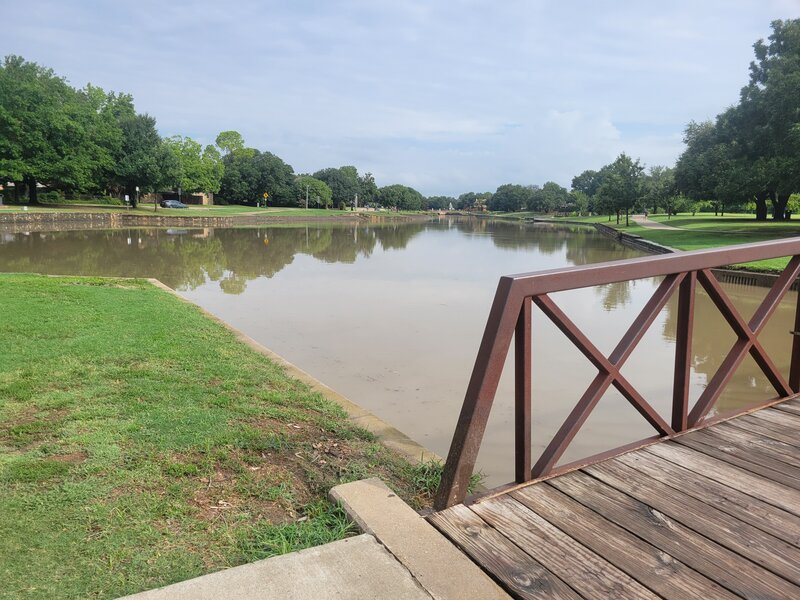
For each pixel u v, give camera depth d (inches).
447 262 780.0
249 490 102.2
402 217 3993.6
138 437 123.3
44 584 72.4
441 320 353.1
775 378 139.7
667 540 81.7
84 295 316.8
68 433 124.2
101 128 1790.1
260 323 334.6
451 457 91.2
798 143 942.4
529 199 4736.7
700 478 100.7
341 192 4274.1
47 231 1240.2
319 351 269.7
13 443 118.4
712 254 111.0
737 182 1187.9
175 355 198.8
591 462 107.0
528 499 93.3
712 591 70.7
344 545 78.5
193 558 79.6
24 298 295.0
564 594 70.0
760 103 1061.8
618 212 2057.1
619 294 487.5
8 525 86.3
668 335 321.7
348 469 113.2
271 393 163.6
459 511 89.5
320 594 67.5
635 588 71.4
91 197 2386.8
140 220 1657.2
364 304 410.0
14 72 1641.2
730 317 121.0
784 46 1158.3
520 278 87.0
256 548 82.7
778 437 119.0
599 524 85.7
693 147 1551.4
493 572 74.3
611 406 199.0
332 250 957.2
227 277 565.6
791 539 82.1
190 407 145.1
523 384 94.6
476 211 5885.8
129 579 74.2
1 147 1558.8
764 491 96.0
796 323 145.6
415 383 220.8
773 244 124.7
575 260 899.4
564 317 94.2
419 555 76.0
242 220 2006.6
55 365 178.1
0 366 174.6
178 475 106.4
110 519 89.4
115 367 179.8
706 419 129.3
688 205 2716.5
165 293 363.6
